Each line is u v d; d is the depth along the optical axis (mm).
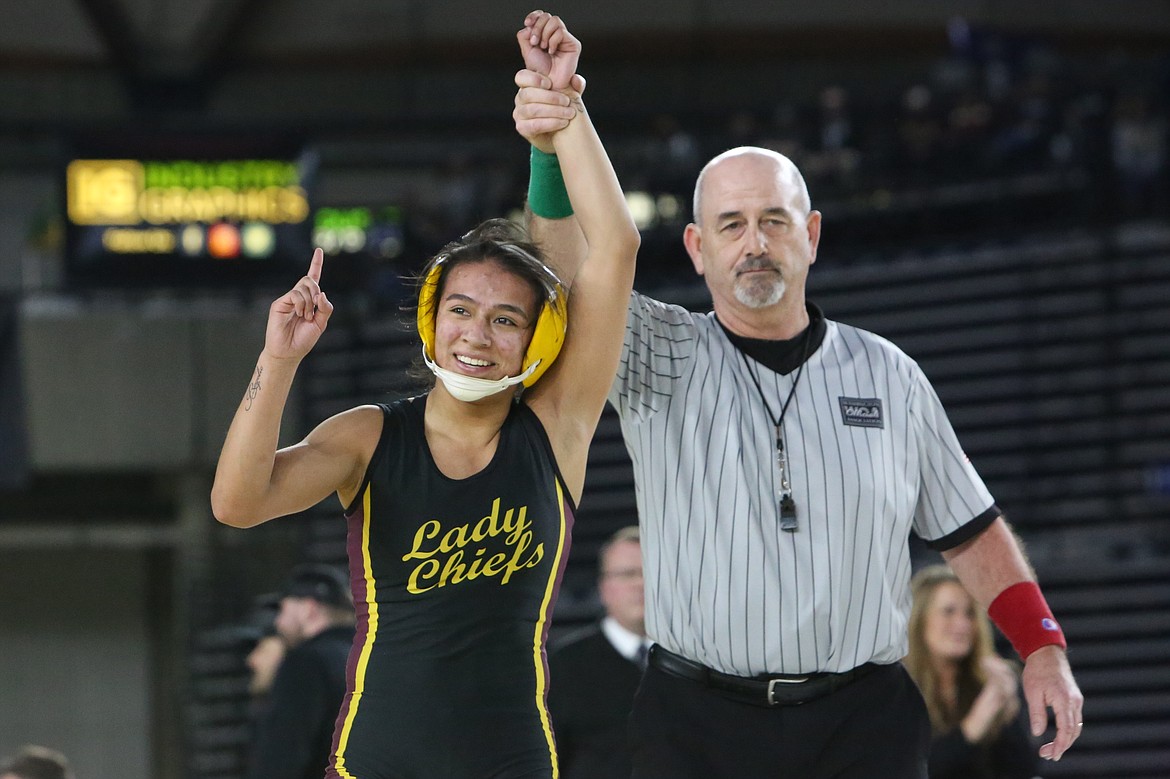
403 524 6184
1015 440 24625
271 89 41031
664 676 7766
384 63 41156
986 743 10695
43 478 30203
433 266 6395
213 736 25969
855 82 40656
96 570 31641
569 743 10812
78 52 40156
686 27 40781
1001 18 40500
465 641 6125
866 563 7586
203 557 29094
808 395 7727
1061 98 29234
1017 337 25781
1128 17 40625
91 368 28500
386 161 39250
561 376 6602
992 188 28781
